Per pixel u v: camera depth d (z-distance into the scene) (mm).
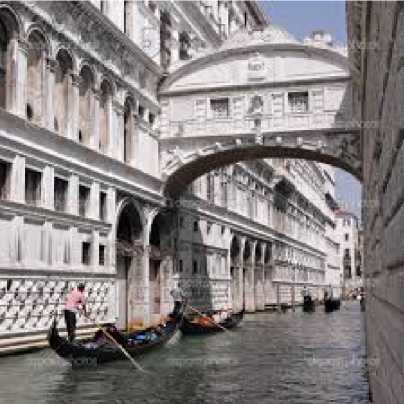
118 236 27516
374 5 6070
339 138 28609
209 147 30234
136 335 20484
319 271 84625
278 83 29312
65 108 22578
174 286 32500
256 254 51594
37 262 19641
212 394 13672
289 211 64625
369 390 13359
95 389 14039
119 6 26891
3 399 12828
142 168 28984
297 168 67062
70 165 22047
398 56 4012
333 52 28516
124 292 27734
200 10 36844
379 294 8281
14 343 18297
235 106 29891
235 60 30016
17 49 19203
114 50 26062
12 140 18406
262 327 34562
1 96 18797
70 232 21875
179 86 30766
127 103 27875
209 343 24578
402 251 4465
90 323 23016
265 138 29469
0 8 18297
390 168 5199
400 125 4039
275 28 29391
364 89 9727
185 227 34656
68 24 22359
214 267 39781
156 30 30781
